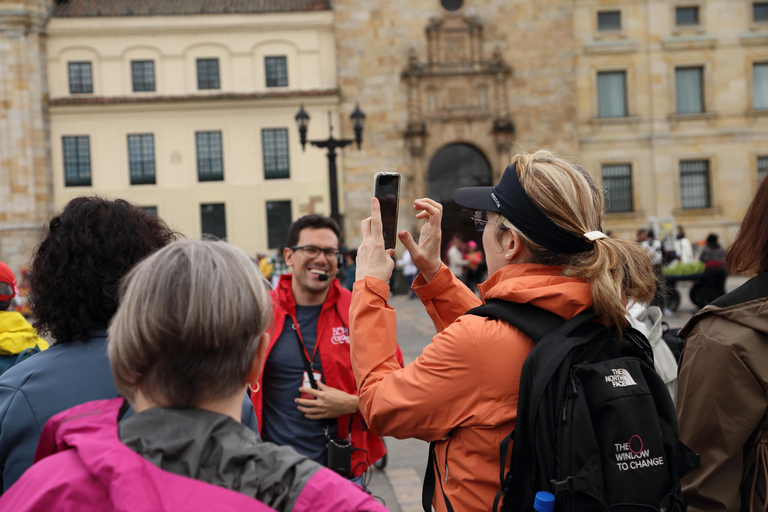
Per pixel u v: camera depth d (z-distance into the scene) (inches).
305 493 44.7
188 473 43.8
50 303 74.0
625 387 64.8
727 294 83.7
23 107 1093.1
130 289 49.7
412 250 85.1
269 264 793.6
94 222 76.1
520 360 67.4
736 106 1208.8
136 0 1184.8
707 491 78.7
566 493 60.1
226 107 1125.1
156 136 1120.2
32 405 69.2
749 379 76.9
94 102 1101.1
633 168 1203.2
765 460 77.3
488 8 1157.7
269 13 1131.3
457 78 1151.0
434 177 1176.8
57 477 43.5
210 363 47.5
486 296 74.8
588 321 68.6
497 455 66.9
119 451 43.5
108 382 71.6
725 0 1205.1
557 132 1159.0
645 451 63.0
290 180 1131.3
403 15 1146.7
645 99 1204.5
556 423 62.6
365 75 1140.5
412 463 253.3
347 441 131.8
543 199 71.7
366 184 1139.9
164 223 85.7
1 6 1081.4
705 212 1200.2
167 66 1125.1
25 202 1092.5
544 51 1161.4
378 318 75.9
